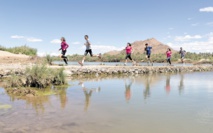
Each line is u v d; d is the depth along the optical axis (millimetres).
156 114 6402
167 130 5086
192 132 4961
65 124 5391
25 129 5004
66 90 10703
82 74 18656
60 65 19938
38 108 6961
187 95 9680
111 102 8000
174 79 17266
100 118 5938
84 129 5070
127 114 6375
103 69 20469
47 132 4844
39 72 11547
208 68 33438
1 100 8109
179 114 6430
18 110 6680
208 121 5777
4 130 4926
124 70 22219
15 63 20547
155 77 19047
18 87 10766
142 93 10148
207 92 10570
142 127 5258
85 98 8711
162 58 81438
